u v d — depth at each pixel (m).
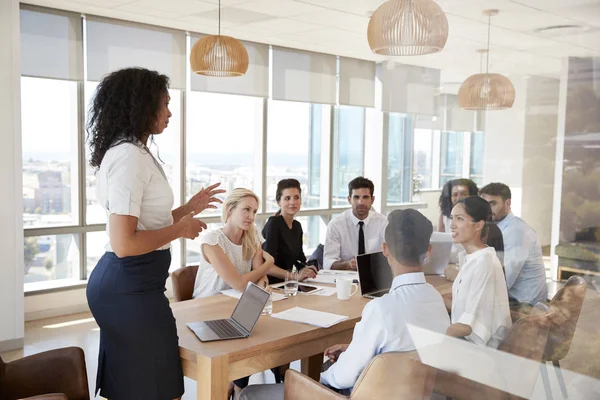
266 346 2.12
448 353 1.36
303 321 2.39
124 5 4.91
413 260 1.39
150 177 1.98
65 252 5.51
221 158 6.65
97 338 4.61
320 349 2.35
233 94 6.38
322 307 2.66
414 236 1.36
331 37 6.13
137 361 1.98
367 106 7.54
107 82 2.02
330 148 7.68
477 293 1.25
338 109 7.74
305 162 7.51
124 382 2.00
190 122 6.32
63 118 5.41
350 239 3.87
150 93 2.00
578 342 1.17
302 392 1.88
